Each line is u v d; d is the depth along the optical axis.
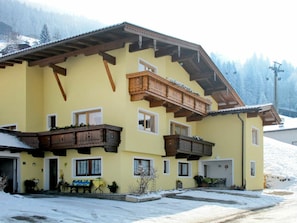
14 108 19.56
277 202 17.03
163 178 19.66
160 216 11.98
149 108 18.58
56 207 12.45
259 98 98.81
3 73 20.25
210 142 22.77
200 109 21.81
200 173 23.22
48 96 19.69
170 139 19.39
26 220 10.12
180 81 22.03
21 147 17.55
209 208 14.05
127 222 10.72
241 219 11.87
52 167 19.17
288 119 48.69
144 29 15.95
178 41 18.19
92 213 11.80
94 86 18.08
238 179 22.06
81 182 17.41
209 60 21.08
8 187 18.36
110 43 16.80
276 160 30.34
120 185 16.61
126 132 16.84
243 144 22.09
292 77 102.25
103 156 17.23
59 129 17.56
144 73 16.62
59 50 17.81
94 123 18.12
